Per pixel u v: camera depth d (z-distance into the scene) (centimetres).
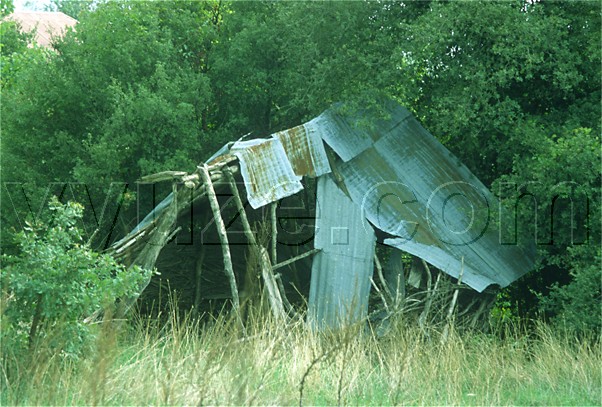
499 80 1594
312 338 1059
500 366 1156
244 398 761
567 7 1691
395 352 1080
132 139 1875
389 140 1558
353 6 1795
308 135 1455
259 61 2048
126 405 775
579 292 1337
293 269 1579
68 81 1995
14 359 823
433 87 1761
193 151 2008
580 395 1076
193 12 2216
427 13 1678
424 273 1548
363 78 1705
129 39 2033
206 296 1548
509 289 1780
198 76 2031
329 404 904
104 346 752
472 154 1755
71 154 1986
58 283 895
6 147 2022
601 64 1659
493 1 1611
